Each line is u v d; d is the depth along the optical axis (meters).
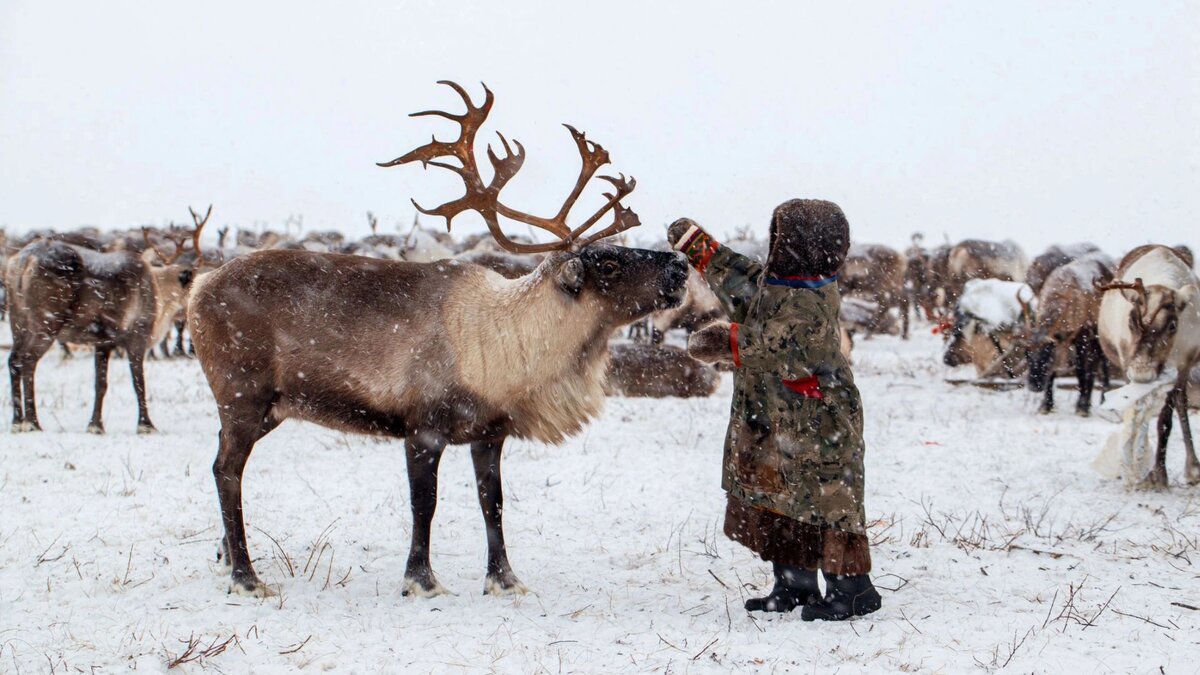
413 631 4.50
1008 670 3.91
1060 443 9.44
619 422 10.64
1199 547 5.92
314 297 5.24
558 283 5.15
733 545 6.08
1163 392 7.58
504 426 5.25
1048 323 11.43
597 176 5.36
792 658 4.07
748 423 4.61
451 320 5.16
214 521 6.57
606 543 6.17
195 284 5.44
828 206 4.59
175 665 4.05
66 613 4.77
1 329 21.12
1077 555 5.72
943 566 5.52
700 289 15.93
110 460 8.55
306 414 5.37
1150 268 8.14
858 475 4.54
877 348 19.22
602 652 4.19
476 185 5.19
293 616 4.72
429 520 5.15
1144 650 4.13
